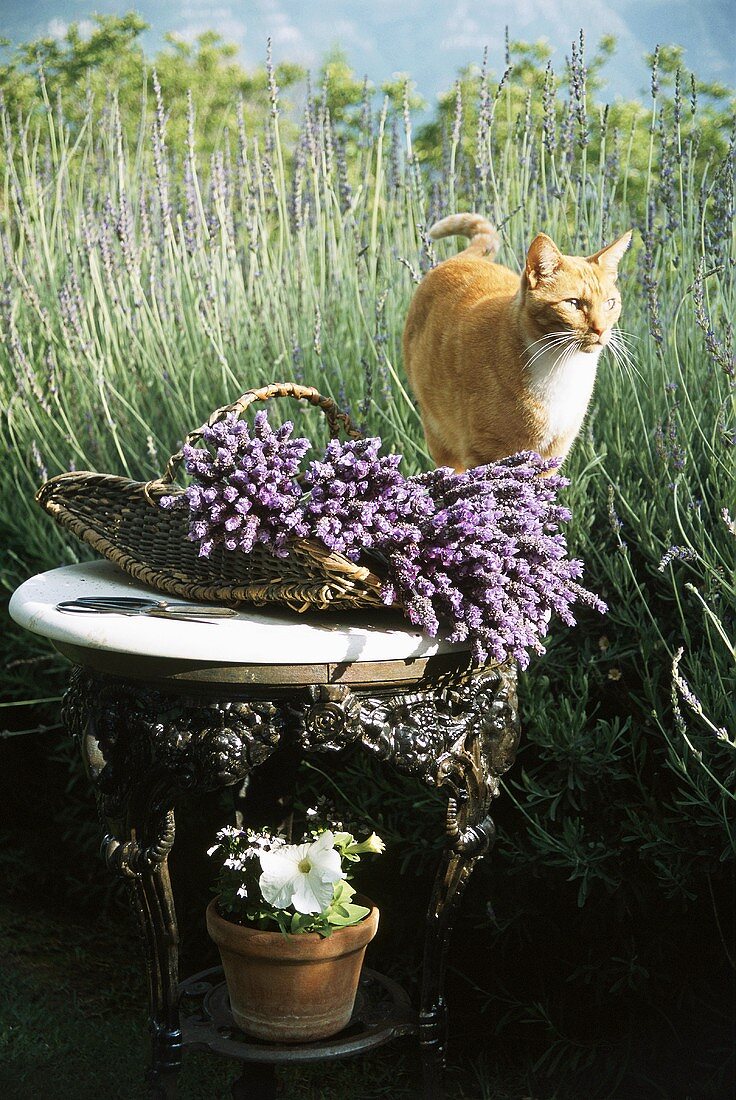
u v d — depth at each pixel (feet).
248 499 3.99
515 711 4.54
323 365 7.48
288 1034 4.50
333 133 8.82
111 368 8.19
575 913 6.25
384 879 6.74
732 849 5.25
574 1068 6.02
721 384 6.24
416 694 4.17
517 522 4.07
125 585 4.88
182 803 7.42
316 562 3.86
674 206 6.86
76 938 7.70
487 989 6.63
